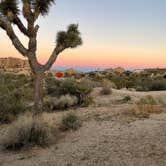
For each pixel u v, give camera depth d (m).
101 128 9.21
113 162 6.04
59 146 7.66
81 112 13.07
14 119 11.84
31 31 10.27
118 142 7.42
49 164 6.31
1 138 8.65
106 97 20.59
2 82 16.95
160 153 6.30
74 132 9.08
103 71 82.75
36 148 7.60
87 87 18.48
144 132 8.17
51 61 10.65
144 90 28.59
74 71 73.62
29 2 10.33
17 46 10.27
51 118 10.75
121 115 11.00
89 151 6.93
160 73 64.81
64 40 10.55
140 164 5.79
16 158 6.99
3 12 10.14
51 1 10.69
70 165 6.12
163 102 15.76
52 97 17.02
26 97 18.52
